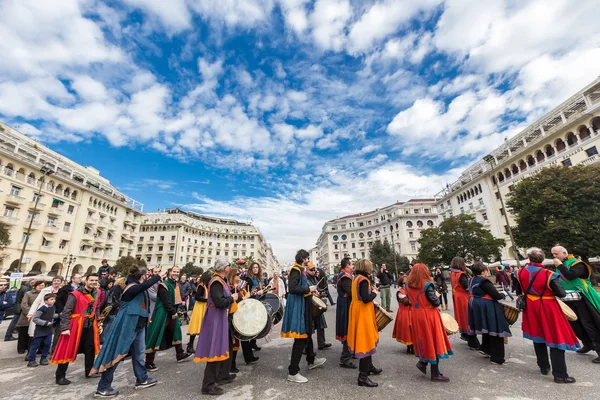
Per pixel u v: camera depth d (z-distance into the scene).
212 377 3.75
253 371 4.66
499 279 13.49
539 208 21.97
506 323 4.69
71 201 40.91
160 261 69.44
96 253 45.22
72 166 46.16
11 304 9.26
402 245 68.69
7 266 31.48
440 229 35.28
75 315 4.66
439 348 3.97
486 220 42.22
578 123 28.41
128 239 54.22
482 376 4.14
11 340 8.44
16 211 33.22
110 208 49.41
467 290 6.05
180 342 5.59
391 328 8.25
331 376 4.30
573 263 5.10
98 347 4.94
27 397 3.87
